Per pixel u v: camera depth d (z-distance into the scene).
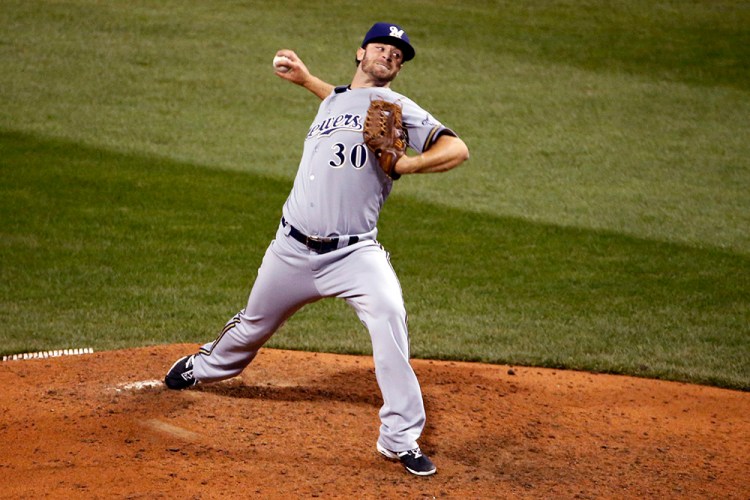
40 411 17.36
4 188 37.53
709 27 71.25
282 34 64.81
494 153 46.72
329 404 18.62
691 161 46.72
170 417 17.23
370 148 15.37
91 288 28.19
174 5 70.06
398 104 15.86
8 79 52.47
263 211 36.97
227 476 14.72
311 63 59.00
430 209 38.53
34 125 45.97
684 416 19.59
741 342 25.47
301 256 16.05
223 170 41.75
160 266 30.50
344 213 15.76
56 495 13.64
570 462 16.55
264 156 44.09
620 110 54.50
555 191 41.72
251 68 57.81
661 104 55.81
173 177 40.44
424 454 16.41
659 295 29.70
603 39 68.19
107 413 17.33
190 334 24.67
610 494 15.20
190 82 54.69
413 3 75.00
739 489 15.66
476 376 21.44
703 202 40.84
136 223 34.66
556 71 61.19
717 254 34.34
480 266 32.16
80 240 32.56
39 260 30.38
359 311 16.02
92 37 61.19
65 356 21.25
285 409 18.12
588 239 35.66
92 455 15.29
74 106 49.31
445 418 18.28
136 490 13.92
